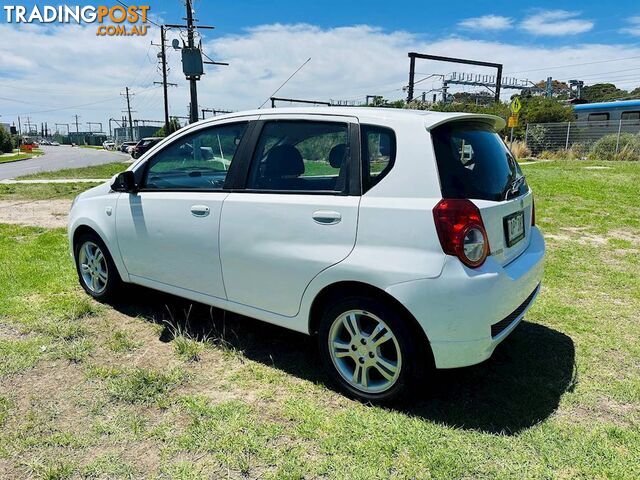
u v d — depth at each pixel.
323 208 2.79
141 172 3.87
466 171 2.66
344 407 2.78
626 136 24.48
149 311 4.20
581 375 3.11
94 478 2.22
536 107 34.25
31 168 31.08
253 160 3.20
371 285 2.63
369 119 2.79
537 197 10.24
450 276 2.43
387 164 2.67
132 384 2.96
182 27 24.70
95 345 3.56
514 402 2.80
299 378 3.11
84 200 4.38
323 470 2.27
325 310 2.88
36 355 3.38
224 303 3.40
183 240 3.49
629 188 11.34
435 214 2.46
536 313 4.12
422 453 2.37
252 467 2.29
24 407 2.77
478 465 2.29
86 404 2.80
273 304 3.10
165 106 43.94
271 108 3.25
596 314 4.11
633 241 6.58
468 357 2.53
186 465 2.30
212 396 2.89
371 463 2.31
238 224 3.15
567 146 28.81
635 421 2.62
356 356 2.82
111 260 4.21
